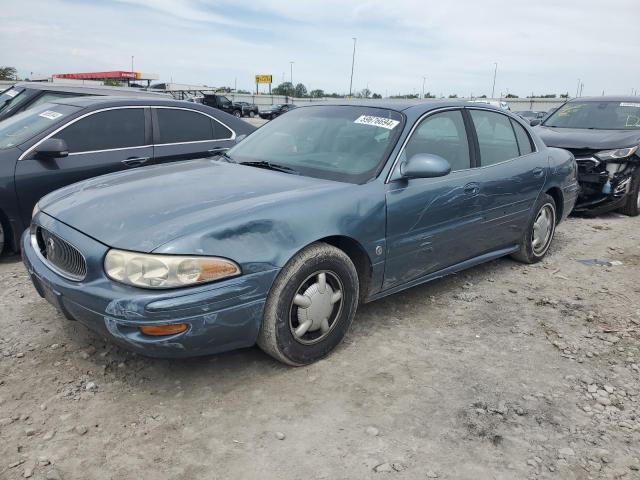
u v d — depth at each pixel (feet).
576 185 18.45
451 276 15.75
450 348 11.38
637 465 7.98
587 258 18.17
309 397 9.43
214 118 20.75
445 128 13.29
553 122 28.22
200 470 7.64
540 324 12.72
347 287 10.66
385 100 13.94
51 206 10.85
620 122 26.37
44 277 9.79
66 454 7.86
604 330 12.48
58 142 16.31
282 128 13.99
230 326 9.04
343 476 7.59
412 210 11.75
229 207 9.57
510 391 9.83
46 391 9.37
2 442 8.05
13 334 11.36
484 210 13.92
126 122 18.45
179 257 8.49
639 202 25.25
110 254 8.75
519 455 8.13
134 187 10.96
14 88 26.78
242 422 8.72
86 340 11.16
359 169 11.59
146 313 8.32
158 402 9.20
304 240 9.71
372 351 11.11
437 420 8.91
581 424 8.93
